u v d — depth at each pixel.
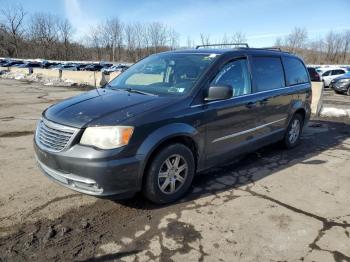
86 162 3.16
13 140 6.33
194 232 3.25
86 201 3.81
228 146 4.41
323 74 23.38
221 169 4.96
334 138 7.05
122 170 3.24
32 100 12.73
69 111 3.57
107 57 92.56
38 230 3.21
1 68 35.88
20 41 89.44
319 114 9.94
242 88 4.60
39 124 3.81
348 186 4.47
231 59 4.47
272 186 4.38
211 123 4.03
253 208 3.76
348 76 17.97
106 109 3.52
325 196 4.14
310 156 5.71
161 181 3.65
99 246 3.00
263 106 4.91
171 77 4.29
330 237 3.23
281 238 3.19
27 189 4.08
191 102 3.82
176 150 3.66
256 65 4.94
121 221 3.42
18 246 2.96
